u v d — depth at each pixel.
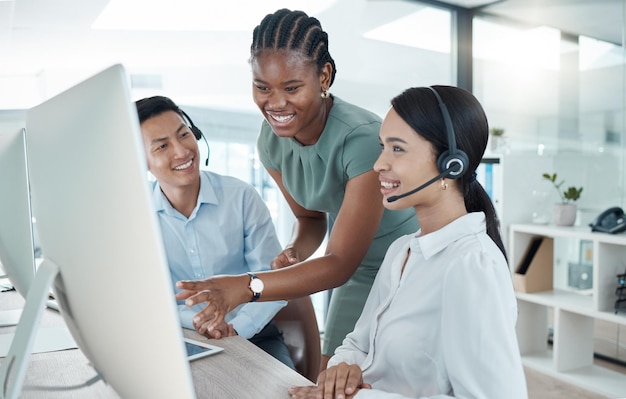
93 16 2.83
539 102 3.86
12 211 1.06
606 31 3.50
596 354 3.43
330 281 1.20
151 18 3.02
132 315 0.57
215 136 3.44
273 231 1.65
